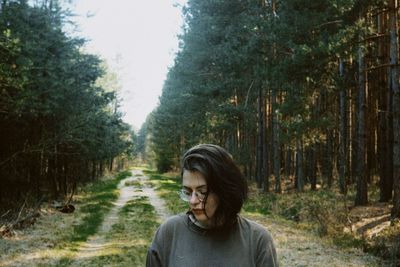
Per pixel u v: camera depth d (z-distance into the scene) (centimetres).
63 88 1574
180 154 5803
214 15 2620
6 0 1388
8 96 1332
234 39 2234
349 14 1609
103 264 962
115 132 3378
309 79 1568
